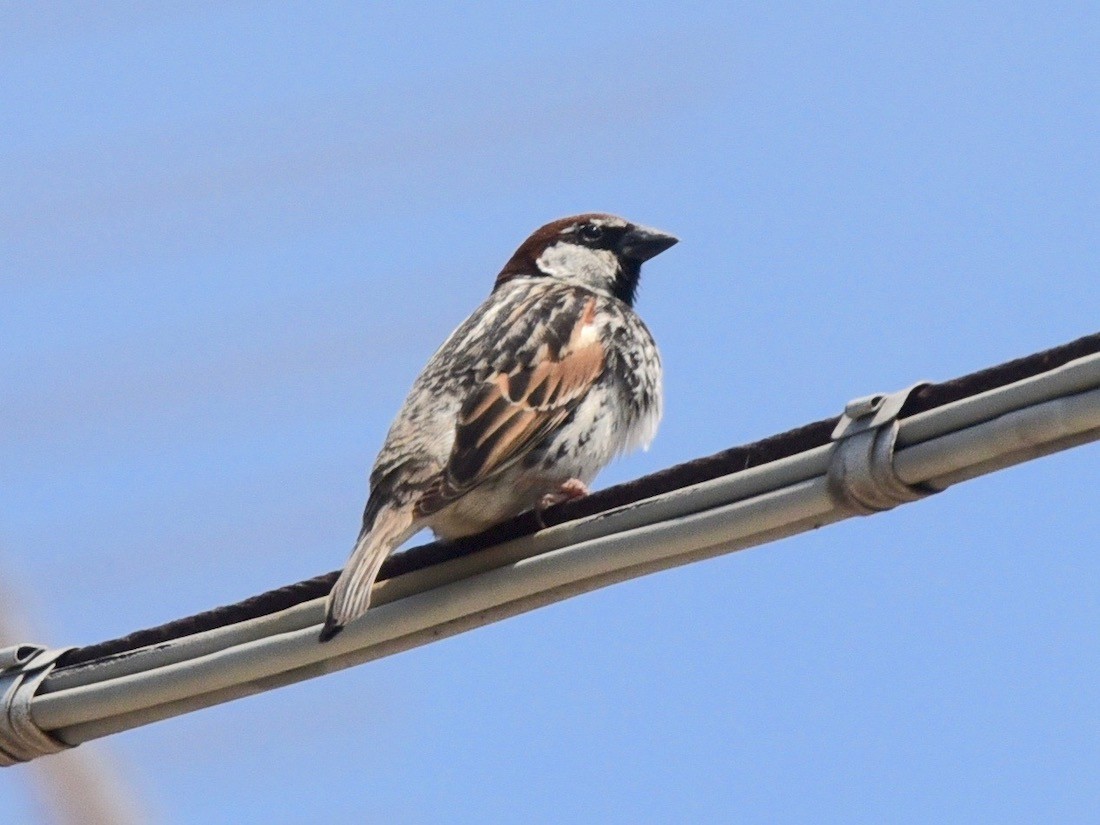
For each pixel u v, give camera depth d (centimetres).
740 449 795
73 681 916
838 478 755
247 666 893
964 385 732
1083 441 701
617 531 834
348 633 897
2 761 934
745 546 799
